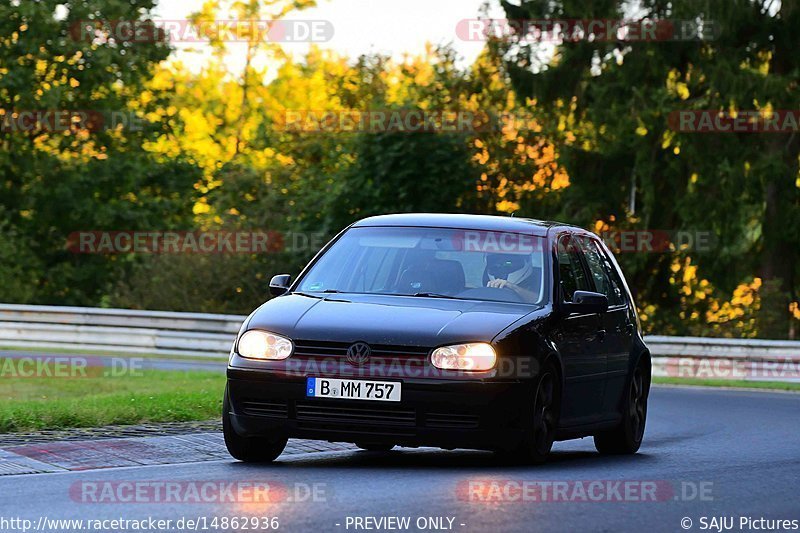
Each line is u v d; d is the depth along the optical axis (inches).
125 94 4451.3
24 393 1478.8
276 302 908.6
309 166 4089.6
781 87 3371.1
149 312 2583.7
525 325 868.0
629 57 3545.8
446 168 3580.2
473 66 3991.1
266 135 4234.7
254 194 3759.8
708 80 3491.6
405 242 961.5
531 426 852.0
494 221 988.6
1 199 4347.9
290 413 845.2
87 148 4414.4
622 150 3627.0
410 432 826.2
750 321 2982.3
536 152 3853.3
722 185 3449.8
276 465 871.7
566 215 3710.6
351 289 931.3
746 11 3403.1
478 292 916.6
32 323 2632.9
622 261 3661.4
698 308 3777.1
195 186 4591.5
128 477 790.5
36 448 898.7
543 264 944.3
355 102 4249.5
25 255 4276.6
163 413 1142.3
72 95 4330.7
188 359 2511.1
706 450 1093.8
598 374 978.1
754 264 3634.4
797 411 1619.1
